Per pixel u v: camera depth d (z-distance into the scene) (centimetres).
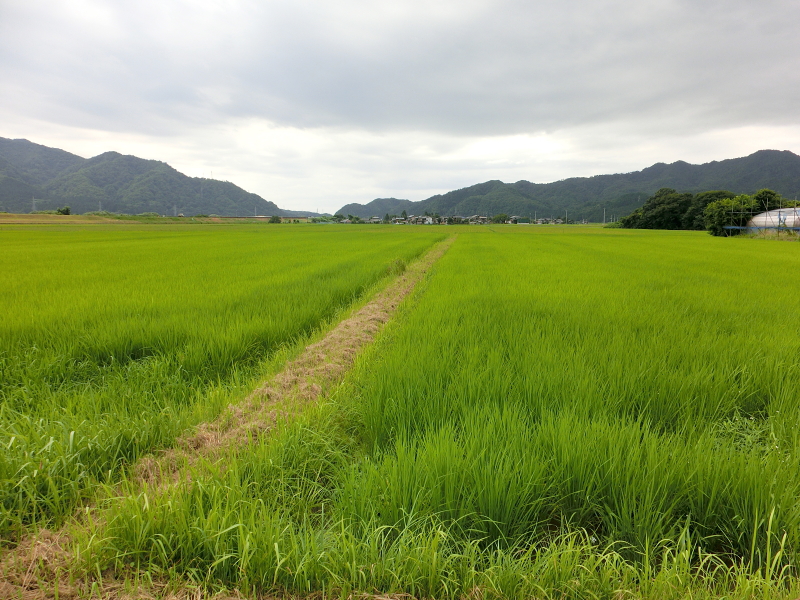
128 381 434
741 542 217
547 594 181
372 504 227
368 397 375
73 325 593
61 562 203
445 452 251
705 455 250
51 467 257
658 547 212
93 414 346
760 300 856
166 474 278
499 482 225
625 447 264
